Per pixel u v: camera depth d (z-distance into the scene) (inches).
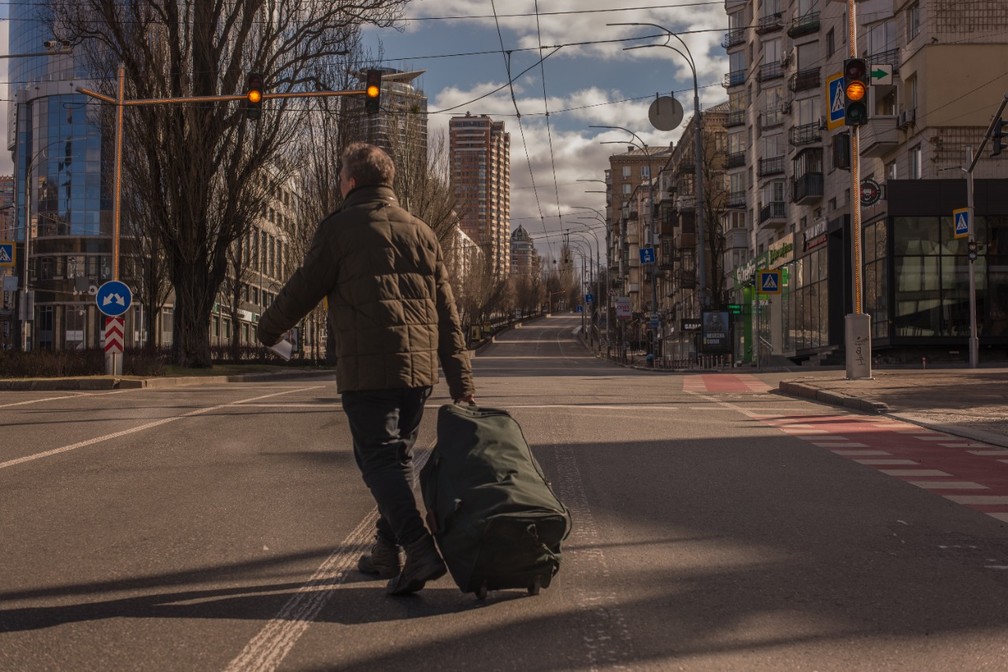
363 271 166.7
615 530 224.7
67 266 2874.0
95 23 1099.9
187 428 427.5
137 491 271.4
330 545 207.5
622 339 2492.6
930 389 666.8
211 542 209.9
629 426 448.8
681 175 2989.7
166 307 2677.2
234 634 149.1
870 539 215.9
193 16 1125.7
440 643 144.5
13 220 3011.8
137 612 160.6
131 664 136.3
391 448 167.3
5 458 334.0
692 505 255.8
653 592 172.2
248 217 1205.1
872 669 134.0
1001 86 1284.4
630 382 877.8
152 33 1101.7
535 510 153.6
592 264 4224.9
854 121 719.1
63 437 393.7
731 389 769.6
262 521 231.9
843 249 1497.3
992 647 143.1
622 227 4542.3
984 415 504.7
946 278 1307.8
